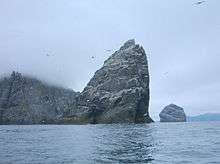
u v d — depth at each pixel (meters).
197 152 38.31
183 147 44.47
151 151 40.25
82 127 129.38
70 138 64.00
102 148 44.19
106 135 73.44
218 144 48.09
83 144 50.28
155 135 71.69
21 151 39.94
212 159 32.53
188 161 31.48
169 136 67.81
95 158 34.03
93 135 73.50
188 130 94.12
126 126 134.12
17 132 92.62
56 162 31.03
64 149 42.53
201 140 56.09
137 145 48.56
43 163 30.33
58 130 103.94
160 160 32.50
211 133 77.12
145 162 31.36
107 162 31.39
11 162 30.89
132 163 30.77
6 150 41.12
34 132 91.12
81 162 31.25
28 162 30.94
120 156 35.69
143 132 84.88
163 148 43.66
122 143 52.25
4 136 71.38
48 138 64.12
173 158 33.72
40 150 41.12
